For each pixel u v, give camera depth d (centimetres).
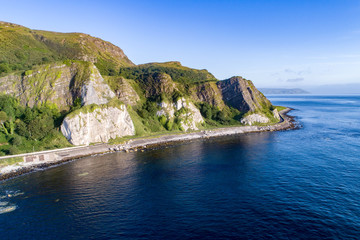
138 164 6956
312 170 5869
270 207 4109
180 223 3691
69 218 3938
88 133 9062
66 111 9550
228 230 3472
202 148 8988
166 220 3791
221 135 11981
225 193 4734
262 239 3247
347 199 4306
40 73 10125
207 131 12212
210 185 5172
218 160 7156
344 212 3872
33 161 7088
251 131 12812
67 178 5872
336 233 3334
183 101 13450
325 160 6669
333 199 4322
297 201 4291
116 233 3472
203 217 3850
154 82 14625
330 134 10719
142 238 3334
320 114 19862
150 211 4094
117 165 6906
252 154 7712
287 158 7031
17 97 9462
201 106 15250
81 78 10262
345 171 5728
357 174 5509
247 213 3934
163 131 11669
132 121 10925
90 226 3675
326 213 3859
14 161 6788
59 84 10081
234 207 4150
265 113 15738
